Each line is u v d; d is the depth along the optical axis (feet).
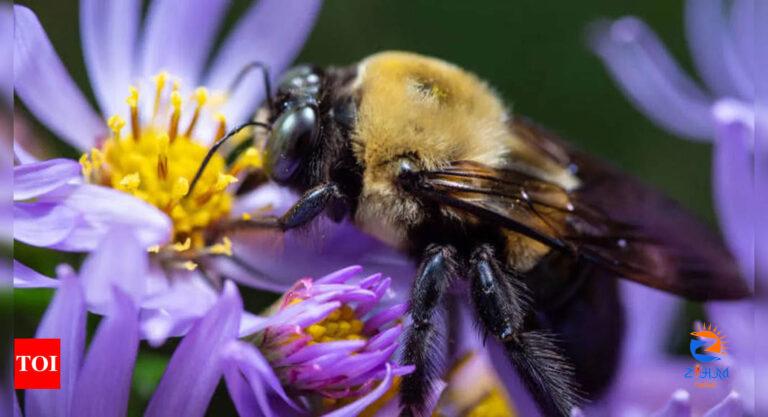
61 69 0.41
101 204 0.38
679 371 0.42
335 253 0.40
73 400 0.35
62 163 0.37
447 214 0.40
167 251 0.40
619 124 0.51
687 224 0.41
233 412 0.38
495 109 0.41
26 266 0.38
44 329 0.35
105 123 0.42
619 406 0.41
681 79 0.48
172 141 0.42
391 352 0.38
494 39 0.52
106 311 0.35
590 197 0.41
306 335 0.38
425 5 0.51
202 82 0.44
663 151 0.51
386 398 0.38
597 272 0.41
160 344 0.38
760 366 0.40
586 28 0.52
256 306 0.41
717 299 0.40
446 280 0.39
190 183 0.41
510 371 0.40
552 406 0.39
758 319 0.41
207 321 0.36
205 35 0.44
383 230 0.40
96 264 0.35
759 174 0.42
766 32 0.46
